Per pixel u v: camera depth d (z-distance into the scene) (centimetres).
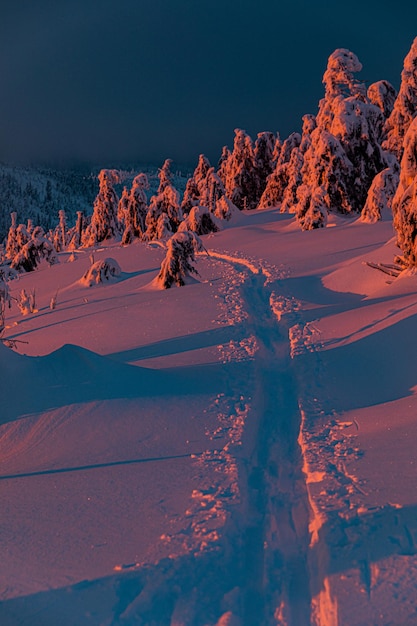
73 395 1071
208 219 5144
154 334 1858
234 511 648
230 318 1948
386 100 5516
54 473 795
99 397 1058
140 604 487
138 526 623
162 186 6069
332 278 2405
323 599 496
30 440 934
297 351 1427
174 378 1214
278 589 520
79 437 927
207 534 593
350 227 3800
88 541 594
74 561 557
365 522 588
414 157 1883
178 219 5581
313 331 1625
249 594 514
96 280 3244
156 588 506
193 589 511
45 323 2431
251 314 2014
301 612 493
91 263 4162
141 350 1644
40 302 3112
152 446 877
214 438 899
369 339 1364
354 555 534
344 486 689
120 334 1933
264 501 703
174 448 865
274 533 619
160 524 623
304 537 609
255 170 7244
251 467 817
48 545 591
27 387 1093
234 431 926
